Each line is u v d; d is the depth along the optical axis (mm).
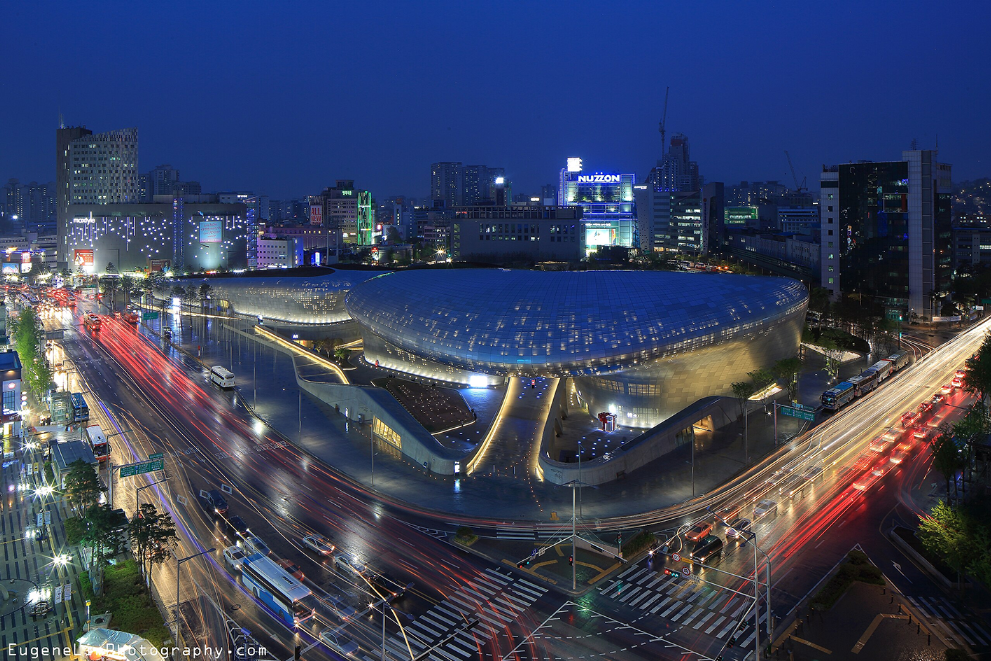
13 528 83938
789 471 96625
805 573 70062
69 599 68000
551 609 64688
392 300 135875
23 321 168250
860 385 133875
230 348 185250
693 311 106250
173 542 78750
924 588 67062
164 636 60906
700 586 68250
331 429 119438
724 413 116625
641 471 98312
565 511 85625
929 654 57156
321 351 173125
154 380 152000
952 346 177625
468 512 86062
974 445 89125
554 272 129000
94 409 131000
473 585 69125
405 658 57719
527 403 124000
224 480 97000
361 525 82812
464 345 112812
